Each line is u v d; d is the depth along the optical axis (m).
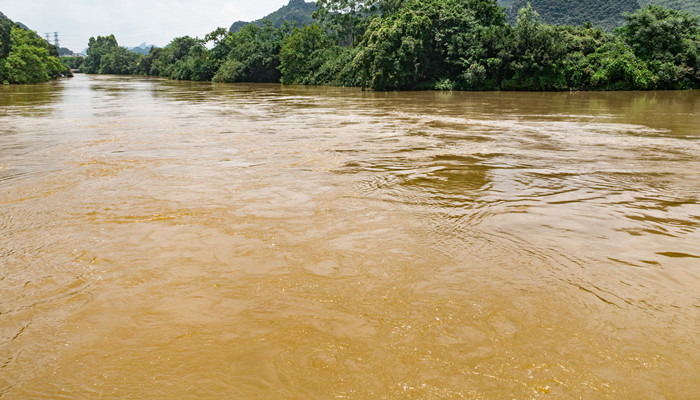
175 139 11.37
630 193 6.37
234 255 4.23
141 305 3.37
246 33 69.94
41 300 3.46
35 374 2.62
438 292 3.50
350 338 2.91
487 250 4.32
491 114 18.03
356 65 38.72
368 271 3.87
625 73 34.66
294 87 47.50
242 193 6.33
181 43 85.19
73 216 5.41
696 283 3.64
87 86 47.78
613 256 4.17
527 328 3.00
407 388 2.45
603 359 2.68
